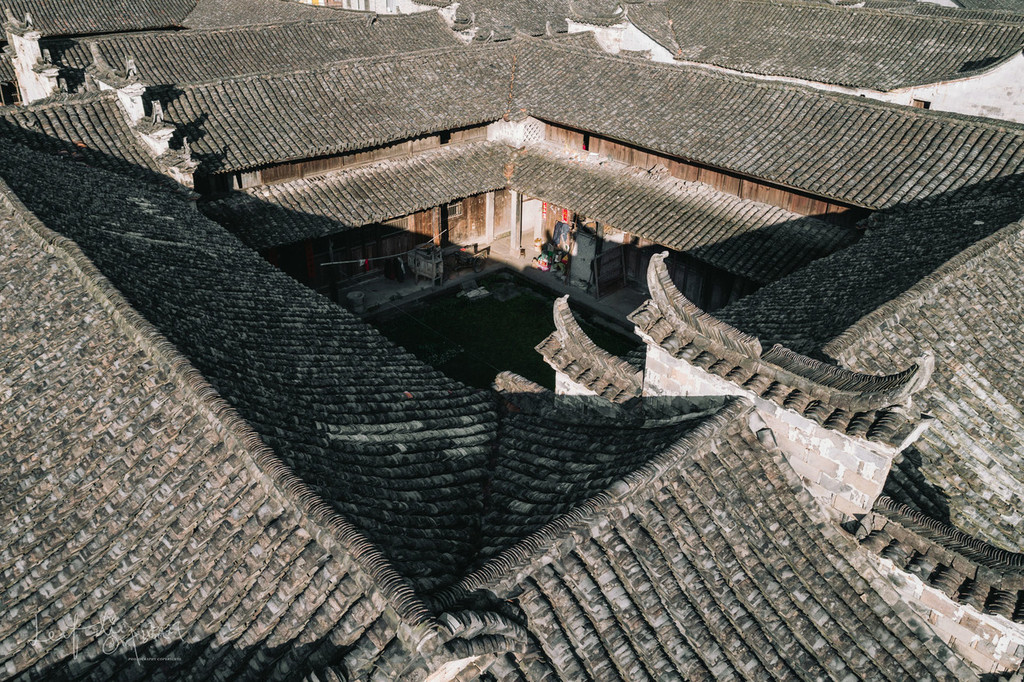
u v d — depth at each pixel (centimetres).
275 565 963
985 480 1325
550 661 930
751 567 1099
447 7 5016
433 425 1416
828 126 2769
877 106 2745
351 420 1344
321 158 3139
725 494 1145
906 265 1920
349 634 863
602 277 3472
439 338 3197
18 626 1016
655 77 3272
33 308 1505
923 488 1286
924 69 4062
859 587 1122
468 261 3712
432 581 957
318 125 3066
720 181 3019
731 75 3095
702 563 1073
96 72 2800
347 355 1642
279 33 4459
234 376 1304
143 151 2702
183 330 1409
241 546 1000
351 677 830
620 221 3047
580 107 3309
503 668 909
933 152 2534
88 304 1453
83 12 5203
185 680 905
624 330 3275
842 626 1092
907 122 2664
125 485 1128
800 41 4547
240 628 931
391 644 841
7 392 1349
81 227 1767
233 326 1559
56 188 2017
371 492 1140
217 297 1698
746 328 1777
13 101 4453
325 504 998
